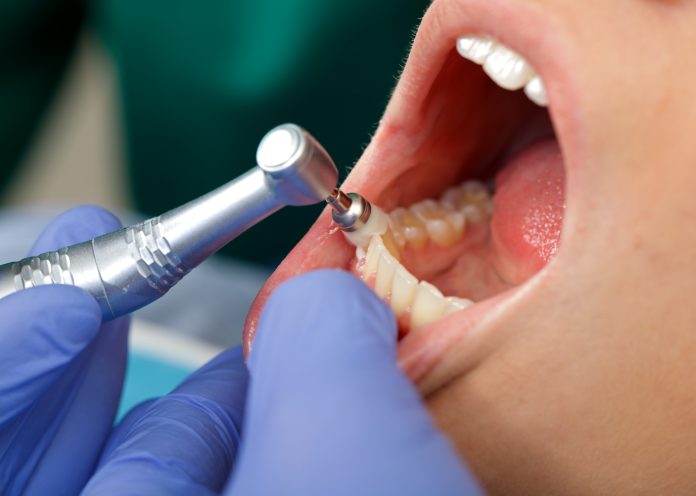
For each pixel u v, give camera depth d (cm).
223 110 172
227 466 72
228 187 55
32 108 198
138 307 62
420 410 48
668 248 51
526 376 56
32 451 75
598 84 50
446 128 73
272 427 45
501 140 81
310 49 162
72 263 60
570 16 52
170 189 196
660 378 55
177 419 72
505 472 61
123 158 212
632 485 61
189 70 170
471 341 55
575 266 52
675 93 50
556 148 74
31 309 60
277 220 184
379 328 56
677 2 53
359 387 48
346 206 62
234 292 146
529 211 71
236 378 81
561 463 60
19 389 64
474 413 58
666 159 50
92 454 79
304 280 56
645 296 52
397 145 70
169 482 63
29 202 220
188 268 59
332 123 178
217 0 159
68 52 200
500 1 54
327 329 53
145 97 179
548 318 53
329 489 43
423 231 73
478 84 72
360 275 67
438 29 60
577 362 55
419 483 43
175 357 128
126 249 59
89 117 221
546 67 52
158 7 163
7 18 173
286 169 50
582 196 52
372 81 172
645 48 51
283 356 52
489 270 76
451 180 80
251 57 164
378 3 158
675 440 58
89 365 81
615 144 50
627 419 57
